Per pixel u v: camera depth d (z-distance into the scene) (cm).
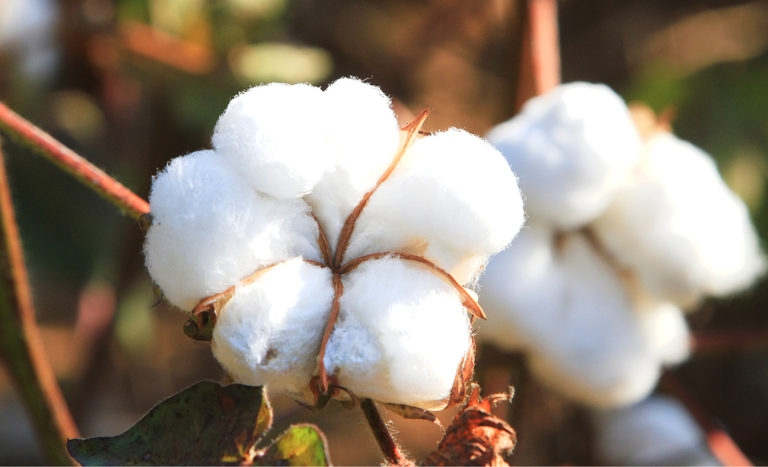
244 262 35
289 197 35
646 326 51
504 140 49
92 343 90
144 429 36
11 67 78
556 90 50
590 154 48
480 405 36
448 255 35
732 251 49
